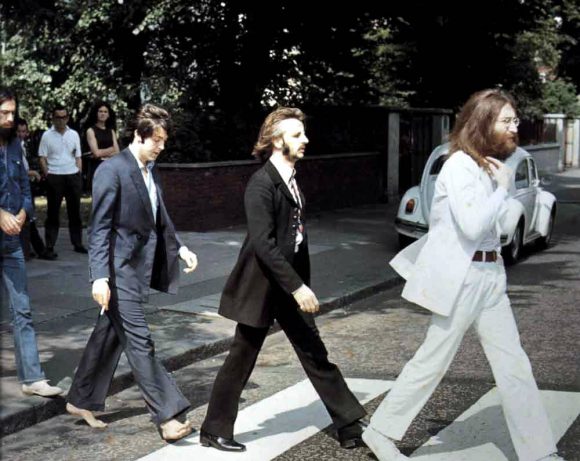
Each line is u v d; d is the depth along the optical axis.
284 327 5.07
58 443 5.36
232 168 15.02
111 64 20.42
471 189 4.41
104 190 5.16
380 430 4.74
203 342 7.44
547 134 34.59
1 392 5.98
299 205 4.92
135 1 17.41
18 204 5.94
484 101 4.46
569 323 8.49
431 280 4.54
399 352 7.51
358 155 19.08
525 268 11.98
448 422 5.54
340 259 12.00
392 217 17.08
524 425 4.52
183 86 18.91
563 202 21.55
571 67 33.16
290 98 20.05
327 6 18.33
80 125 21.53
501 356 4.56
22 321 5.91
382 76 26.05
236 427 5.54
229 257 11.86
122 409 6.03
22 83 21.59
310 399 6.14
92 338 5.51
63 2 19.56
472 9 23.12
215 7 17.92
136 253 5.32
